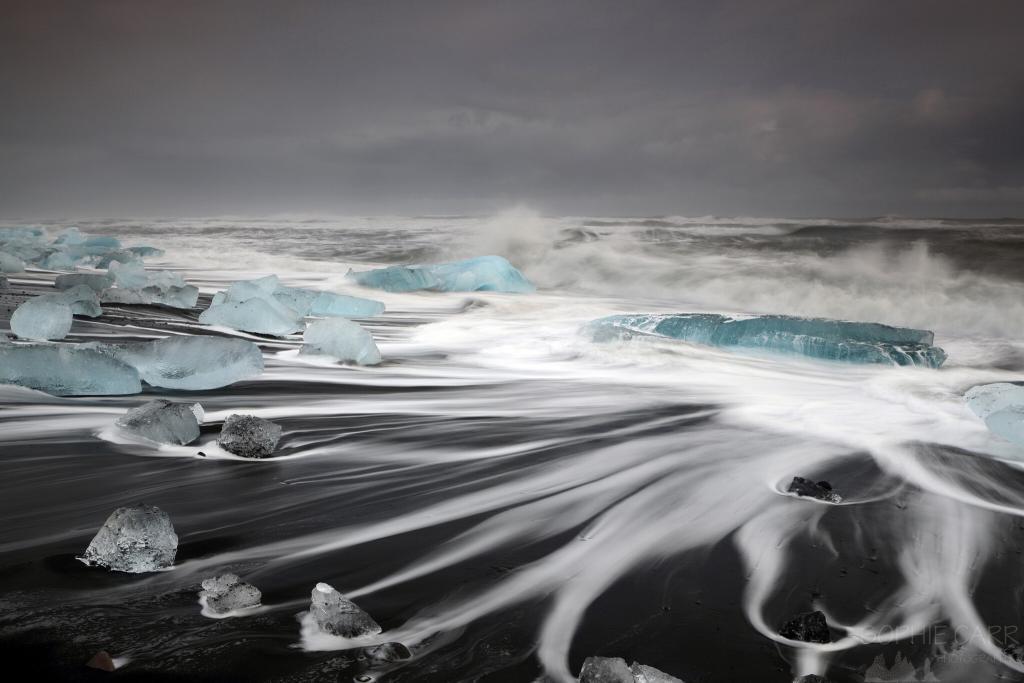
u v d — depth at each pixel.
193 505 3.50
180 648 2.28
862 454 4.62
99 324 8.22
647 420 5.43
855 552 3.16
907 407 5.93
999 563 3.07
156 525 2.86
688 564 3.02
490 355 8.08
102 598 2.57
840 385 6.95
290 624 2.44
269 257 22.02
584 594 2.75
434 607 2.62
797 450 4.68
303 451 4.45
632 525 3.40
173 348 6.01
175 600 2.58
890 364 7.83
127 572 2.78
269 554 3.00
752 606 2.69
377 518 3.42
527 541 3.21
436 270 15.72
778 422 5.42
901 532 3.38
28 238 22.80
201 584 2.71
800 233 26.34
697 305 14.02
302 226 45.97
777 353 8.25
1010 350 8.88
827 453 4.64
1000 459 4.55
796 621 2.49
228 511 3.44
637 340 8.48
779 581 2.89
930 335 8.55
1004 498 3.86
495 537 3.24
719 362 7.84
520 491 3.83
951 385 6.80
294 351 7.79
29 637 2.32
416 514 3.48
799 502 3.73
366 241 30.25
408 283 14.95
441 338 9.19
